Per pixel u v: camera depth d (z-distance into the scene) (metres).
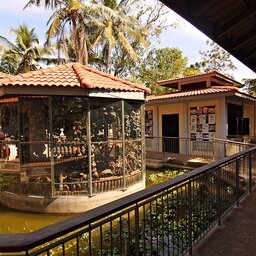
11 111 10.19
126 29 19.81
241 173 5.88
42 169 8.07
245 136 14.86
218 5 3.59
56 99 7.63
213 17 3.92
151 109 16.19
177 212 3.31
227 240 3.79
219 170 4.34
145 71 27.25
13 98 9.41
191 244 3.38
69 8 17.36
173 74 27.47
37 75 7.86
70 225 1.60
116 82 8.92
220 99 12.91
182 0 3.35
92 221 1.74
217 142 12.76
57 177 7.74
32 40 25.64
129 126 9.08
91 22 18.42
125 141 8.53
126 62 24.92
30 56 24.20
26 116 8.19
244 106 16.12
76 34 18.20
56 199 7.53
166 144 15.34
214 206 4.18
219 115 12.97
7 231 6.55
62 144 7.65
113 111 8.47
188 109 14.31
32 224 6.97
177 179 2.93
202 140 13.35
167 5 3.24
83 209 7.60
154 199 2.86
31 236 1.43
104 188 8.01
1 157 9.62
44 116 8.37
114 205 1.98
